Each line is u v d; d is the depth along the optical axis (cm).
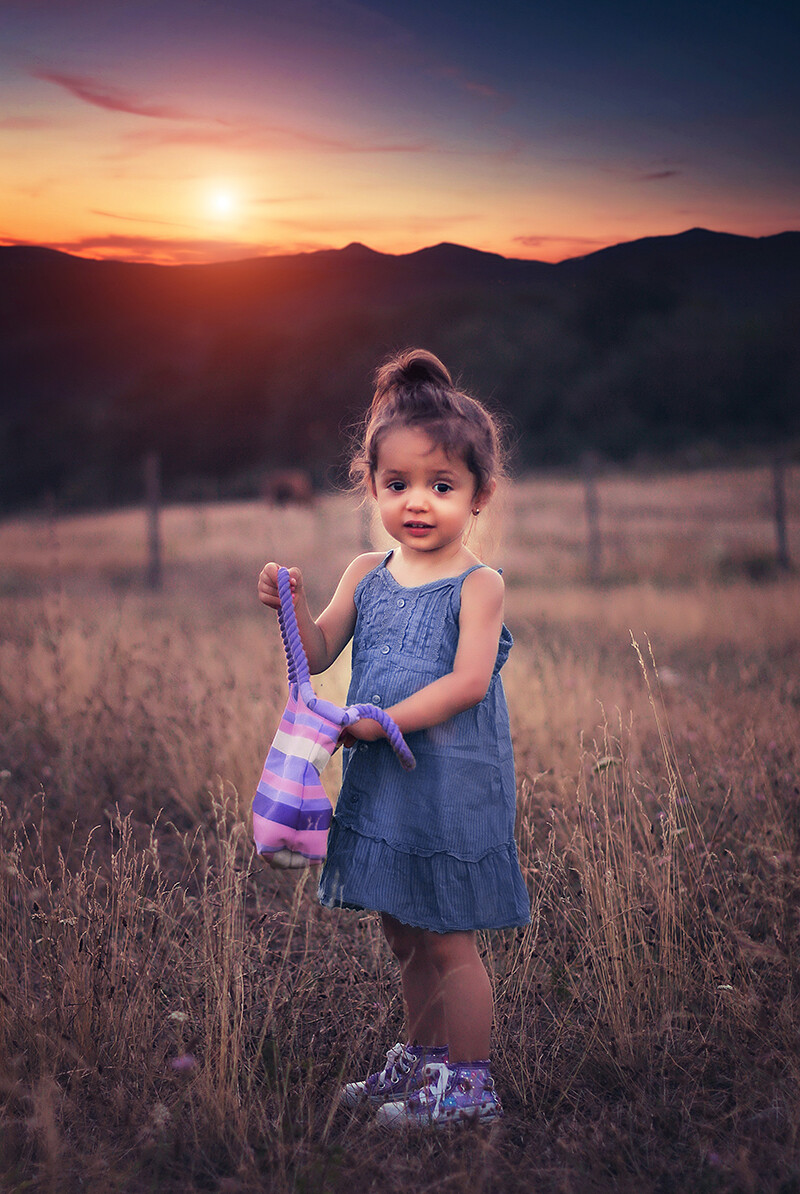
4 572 1576
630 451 5831
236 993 215
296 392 7069
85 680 524
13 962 234
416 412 202
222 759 390
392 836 199
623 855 271
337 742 200
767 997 235
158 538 1398
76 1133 194
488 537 236
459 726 204
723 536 1594
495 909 203
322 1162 181
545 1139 195
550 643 741
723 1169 177
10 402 14150
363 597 221
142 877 247
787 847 292
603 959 235
